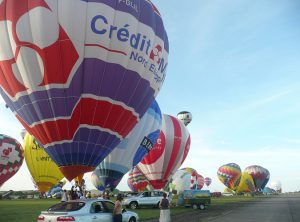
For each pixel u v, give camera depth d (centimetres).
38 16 1703
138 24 1894
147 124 2886
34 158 4178
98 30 1742
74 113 1761
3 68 1798
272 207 3566
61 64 1717
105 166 2617
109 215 1337
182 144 3678
